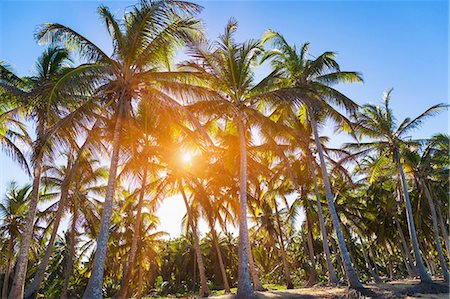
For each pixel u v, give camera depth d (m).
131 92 14.45
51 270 39.19
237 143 22.92
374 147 23.94
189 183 23.11
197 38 14.78
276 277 46.47
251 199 25.31
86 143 14.38
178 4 13.30
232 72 17.25
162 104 13.80
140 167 20.27
